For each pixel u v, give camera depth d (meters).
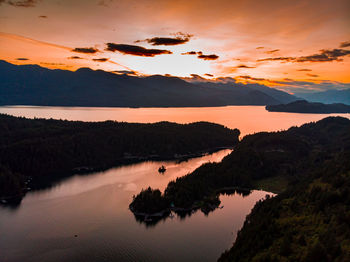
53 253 156.38
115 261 150.50
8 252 156.62
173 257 154.88
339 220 127.56
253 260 119.62
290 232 131.12
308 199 162.25
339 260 102.38
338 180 167.88
